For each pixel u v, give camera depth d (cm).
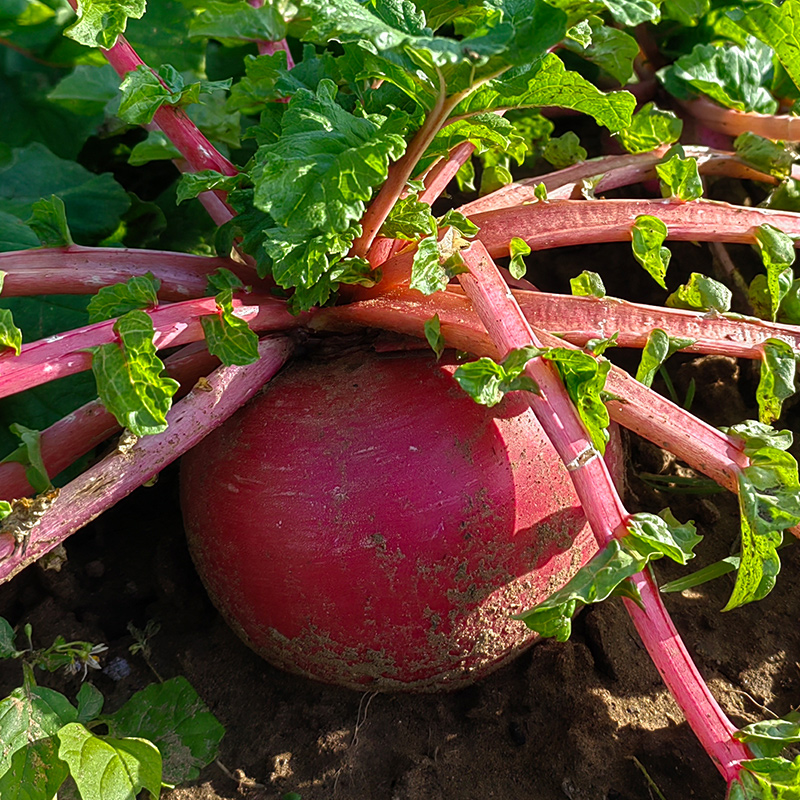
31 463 42
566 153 53
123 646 50
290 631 46
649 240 46
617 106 41
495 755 47
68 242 46
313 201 39
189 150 47
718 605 51
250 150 62
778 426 56
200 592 52
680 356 59
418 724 48
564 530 45
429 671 46
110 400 40
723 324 44
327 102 40
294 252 41
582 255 62
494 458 44
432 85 39
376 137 40
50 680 49
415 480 44
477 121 42
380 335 46
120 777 42
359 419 45
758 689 48
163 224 59
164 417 40
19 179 58
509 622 45
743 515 41
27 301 54
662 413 42
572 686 48
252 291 47
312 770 47
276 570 45
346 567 44
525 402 45
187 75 60
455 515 44
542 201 47
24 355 40
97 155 64
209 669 50
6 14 60
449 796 46
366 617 45
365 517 44
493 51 36
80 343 41
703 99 59
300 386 46
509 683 49
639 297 61
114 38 43
